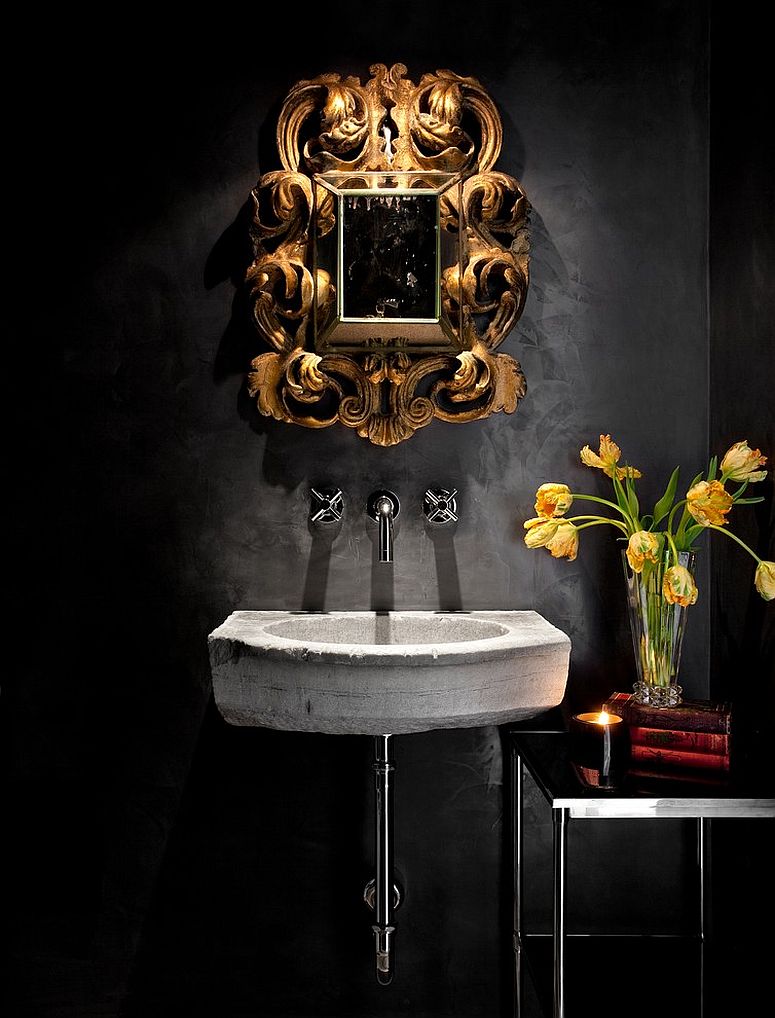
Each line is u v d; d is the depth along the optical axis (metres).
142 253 2.21
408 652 1.71
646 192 2.22
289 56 2.21
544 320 2.22
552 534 1.94
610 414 2.22
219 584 2.21
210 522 2.21
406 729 1.78
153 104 2.21
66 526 2.21
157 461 2.21
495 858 2.21
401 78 2.16
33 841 2.21
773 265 1.82
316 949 2.21
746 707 1.96
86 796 2.21
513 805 2.13
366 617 2.14
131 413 2.21
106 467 2.20
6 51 2.20
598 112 2.22
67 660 2.21
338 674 1.72
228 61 2.21
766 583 1.71
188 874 2.21
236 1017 2.21
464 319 2.16
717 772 1.72
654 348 2.22
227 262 2.20
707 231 2.21
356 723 1.75
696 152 2.21
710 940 2.14
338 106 2.14
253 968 2.21
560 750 1.94
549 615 2.21
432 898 2.20
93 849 2.21
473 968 2.20
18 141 2.20
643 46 2.22
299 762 2.21
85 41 2.21
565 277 2.22
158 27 2.21
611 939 2.16
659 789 1.65
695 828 2.22
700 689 2.22
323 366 2.16
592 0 2.22
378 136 2.16
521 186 2.22
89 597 2.21
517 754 2.09
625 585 2.21
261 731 2.21
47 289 2.20
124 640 2.21
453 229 2.16
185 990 2.21
